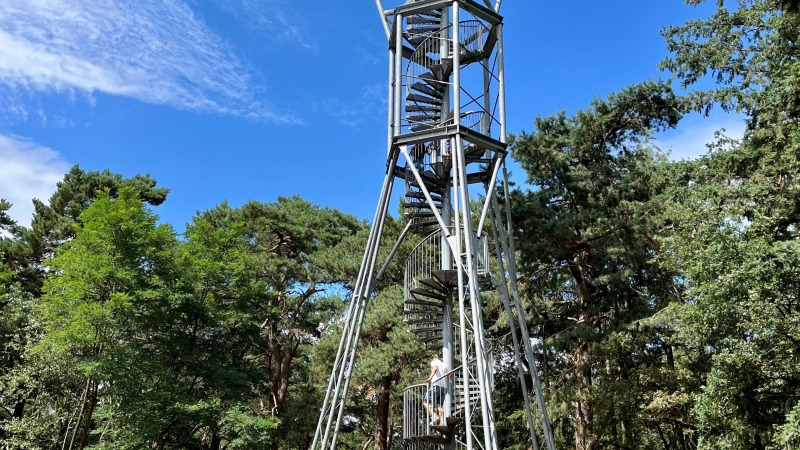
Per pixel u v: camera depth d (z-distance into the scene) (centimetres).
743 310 1295
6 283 2942
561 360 2414
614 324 2020
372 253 1510
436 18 1619
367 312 2639
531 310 2164
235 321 2505
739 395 1354
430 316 1605
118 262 2139
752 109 1717
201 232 2598
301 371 3278
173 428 2266
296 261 3095
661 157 2350
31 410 2405
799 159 1401
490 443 1213
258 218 3108
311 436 2908
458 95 1426
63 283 2080
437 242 1873
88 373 2023
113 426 2156
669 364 2156
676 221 1814
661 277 2038
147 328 2253
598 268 2091
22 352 2472
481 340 1273
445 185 1584
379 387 2642
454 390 1442
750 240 1294
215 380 2298
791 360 1299
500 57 1552
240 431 2189
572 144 2202
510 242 1547
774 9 1689
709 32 1855
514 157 2139
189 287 2336
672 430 2344
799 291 1249
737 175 1689
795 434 1107
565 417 2302
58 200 3550
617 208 2025
